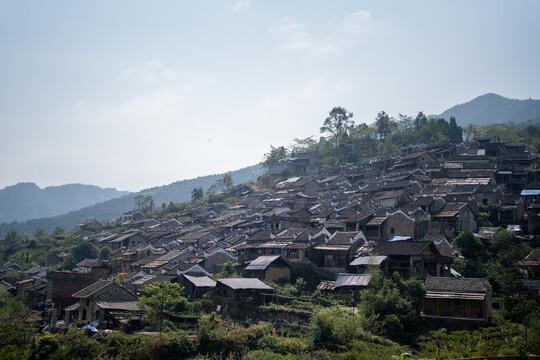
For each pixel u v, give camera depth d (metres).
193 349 46.72
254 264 66.44
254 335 47.94
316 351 43.59
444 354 38.16
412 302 48.34
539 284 52.50
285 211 95.38
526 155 104.69
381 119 159.38
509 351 38.09
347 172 129.12
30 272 99.50
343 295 55.75
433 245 57.50
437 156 117.69
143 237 112.06
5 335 46.50
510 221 77.25
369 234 72.81
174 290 55.78
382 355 39.38
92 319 56.84
